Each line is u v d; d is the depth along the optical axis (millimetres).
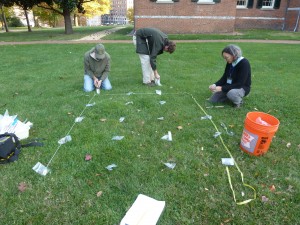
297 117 3697
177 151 2879
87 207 2143
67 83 5473
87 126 3438
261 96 4504
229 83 4020
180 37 12312
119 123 3516
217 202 2182
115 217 2053
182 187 2350
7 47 10680
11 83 5508
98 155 2809
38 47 10461
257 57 7898
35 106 4152
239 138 3145
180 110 3926
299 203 2164
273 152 2855
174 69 6566
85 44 10945
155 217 2023
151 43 4695
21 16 34906
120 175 2508
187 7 13438
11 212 2094
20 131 3098
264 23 17047
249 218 2031
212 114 3787
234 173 2518
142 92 4742
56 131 3312
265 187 2336
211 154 2818
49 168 2594
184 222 2008
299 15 15133
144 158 2762
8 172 2539
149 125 3463
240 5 16984
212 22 13711
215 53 8547
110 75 6121
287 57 7883
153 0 13367
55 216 2062
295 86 5082
